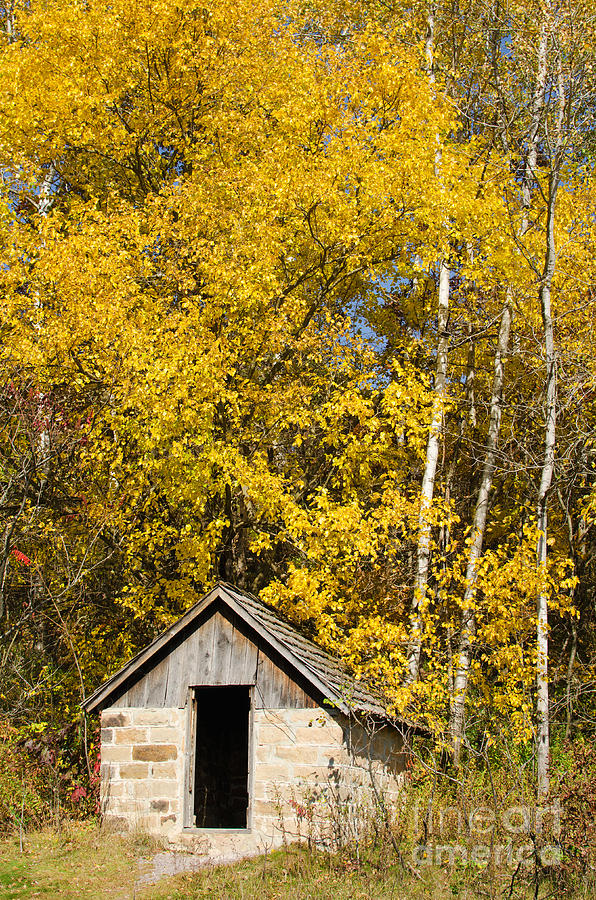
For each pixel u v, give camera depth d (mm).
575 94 16812
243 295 16016
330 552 15523
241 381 17594
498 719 14859
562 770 13875
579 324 17719
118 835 13562
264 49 18938
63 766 15609
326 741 13195
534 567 14672
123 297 16406
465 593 16375
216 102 18719
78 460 17516
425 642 17734
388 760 15078
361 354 17469
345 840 11898
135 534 16938
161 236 17438
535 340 16734
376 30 18625
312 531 15273
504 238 17422
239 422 17016
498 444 19688
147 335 16000
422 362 21016
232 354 16297
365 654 15195
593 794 10969
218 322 17188
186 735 14070
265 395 16828
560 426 18281
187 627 14531
